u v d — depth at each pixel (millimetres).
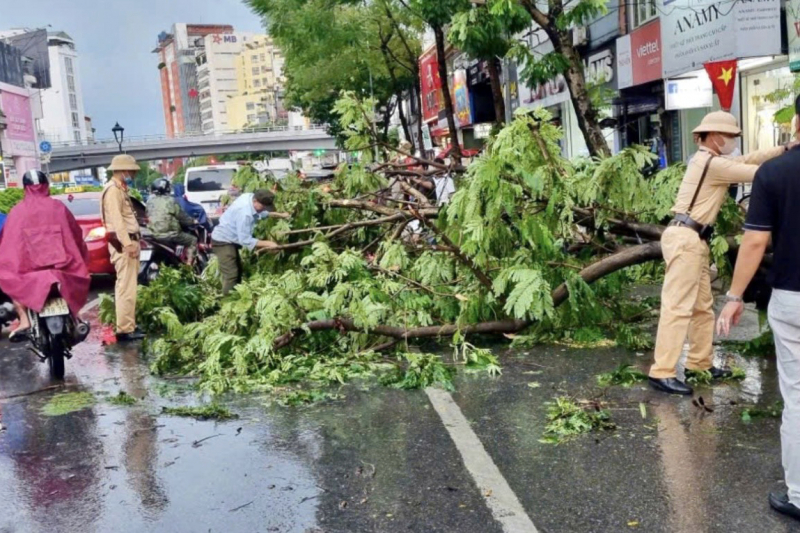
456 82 35188
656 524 4055
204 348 7613
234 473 5012
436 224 9031
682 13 16609
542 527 4086
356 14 23797
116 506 4598
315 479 4852
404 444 5379
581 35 23656
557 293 7586
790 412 4020
